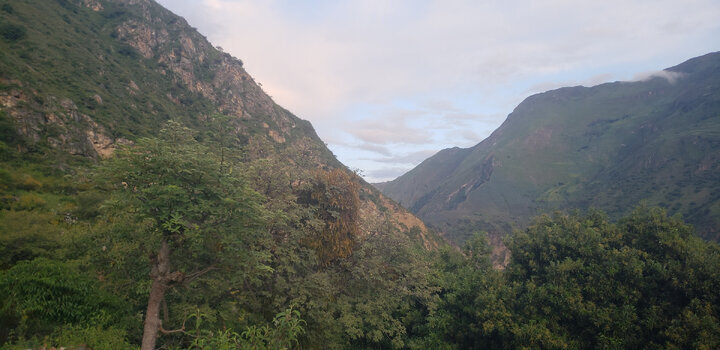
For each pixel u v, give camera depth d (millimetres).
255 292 13750
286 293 13617
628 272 12648
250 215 8242
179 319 10031
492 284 14984
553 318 13102
